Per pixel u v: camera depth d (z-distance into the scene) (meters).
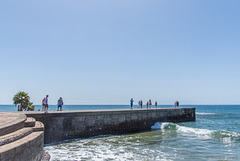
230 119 38.38
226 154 10.23
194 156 9.80
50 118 12.54
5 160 4.23
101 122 16.03
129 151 10.66
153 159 9.19
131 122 19.30
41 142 7.01
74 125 13.93
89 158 9.15
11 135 5.52
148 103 28.20
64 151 10.40
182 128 19.84
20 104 23.23
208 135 16.25
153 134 17.14
